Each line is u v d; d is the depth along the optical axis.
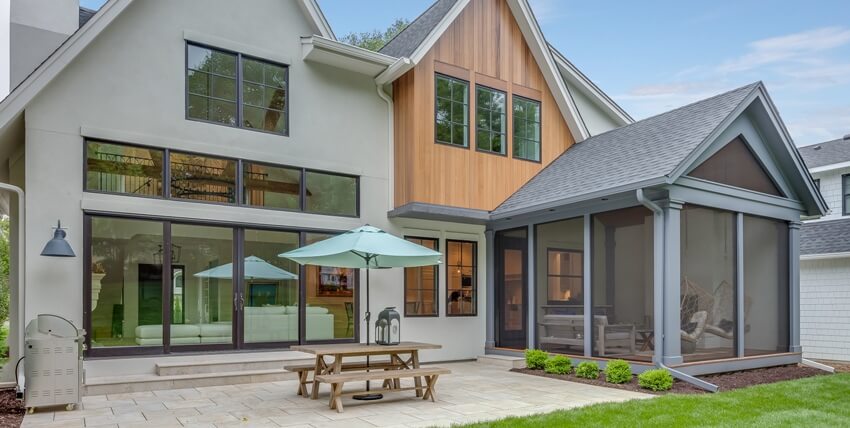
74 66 7.75
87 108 7.80
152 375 7.80
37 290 7.32
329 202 9.95
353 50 9.73
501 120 11.25
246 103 9.20
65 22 8.80
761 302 9.75
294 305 9.40
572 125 12.34
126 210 7.95
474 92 10.86
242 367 8.41
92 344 7.64
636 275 8.61
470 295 11.56
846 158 14.35
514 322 10.96
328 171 9.91
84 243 7.65
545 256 10.23
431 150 10.17
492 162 10.98
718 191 8.73
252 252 9.09
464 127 10.70
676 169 7.69
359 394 6.78
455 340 11.17
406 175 10.21
